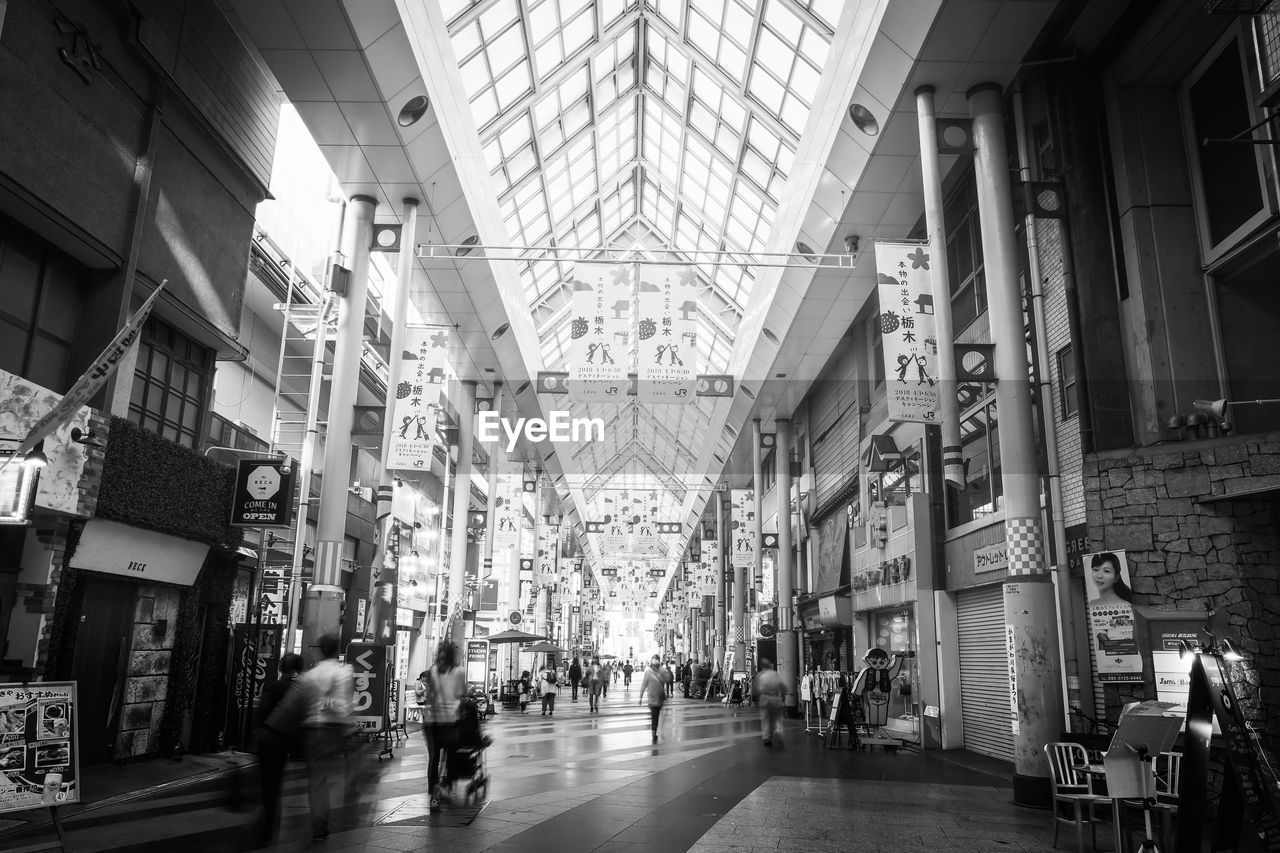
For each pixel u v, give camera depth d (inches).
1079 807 260.8
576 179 858.8
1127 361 413.4
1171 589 376.2
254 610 577.9
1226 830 207.9
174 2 446.9
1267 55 307.1
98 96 392.5
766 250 797.9
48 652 364.8
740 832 293.1
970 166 564.1
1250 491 365.7
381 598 565.6
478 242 687.7
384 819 311.7
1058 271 444.8
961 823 316.5
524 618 1293.1
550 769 466.9
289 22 446.0
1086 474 404.5
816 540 1037.8
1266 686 352.5
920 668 605.3
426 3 483.8
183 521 458.0
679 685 1895.9
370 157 562.9
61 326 394.0
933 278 445.1
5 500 297.3
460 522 973.2
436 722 331.0
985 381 418.6
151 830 283.4
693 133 788.0
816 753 558.3
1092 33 433.4
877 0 437.4
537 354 1000.2
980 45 426.9
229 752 499.2
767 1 567.2
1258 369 391.5
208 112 488.1
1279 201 338.0
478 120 637.9
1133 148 423.2
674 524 1562.5
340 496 553.0
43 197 354.6
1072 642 414.0
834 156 566.3
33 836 272.4
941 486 620.4
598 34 673.0
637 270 668.1
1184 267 406.6
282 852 252.7
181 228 470.9
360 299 594.2
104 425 386.0
